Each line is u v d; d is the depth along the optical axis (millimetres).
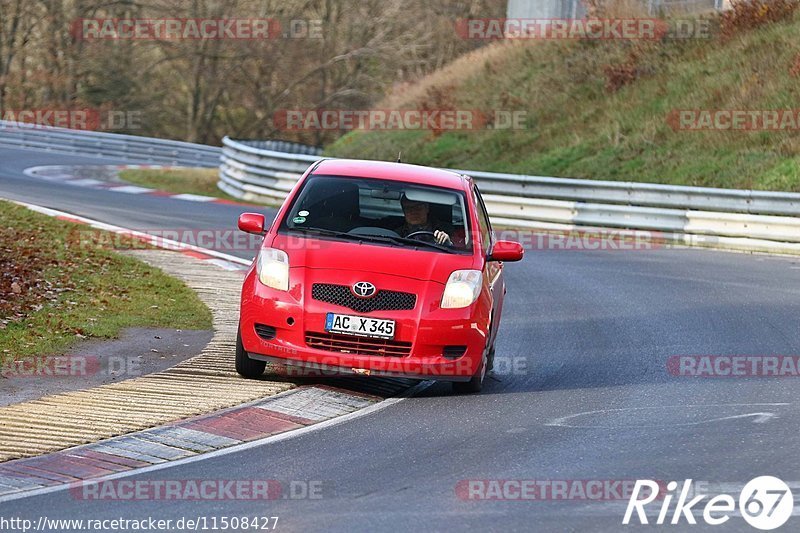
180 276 51688
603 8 121062
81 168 121750
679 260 66438
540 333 42219
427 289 30469
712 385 33719
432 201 33656
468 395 31625
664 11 118938
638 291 53719
